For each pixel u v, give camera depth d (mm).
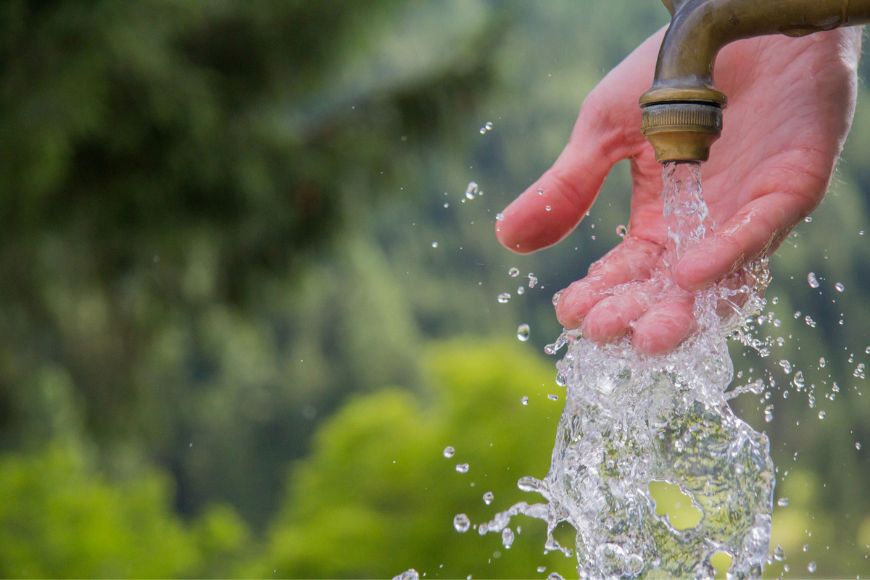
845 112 1766
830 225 7523
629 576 1753
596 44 16547
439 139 8734
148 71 7156
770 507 1699
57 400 9734
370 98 8641
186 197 7703
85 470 10258
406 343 28781
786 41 1814
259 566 12398
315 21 8297
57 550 8508
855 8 1429
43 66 6898
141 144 7344
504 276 22406
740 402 6023
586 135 1888
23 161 6801
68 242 7902
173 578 10117
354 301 29109
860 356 13219
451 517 11070
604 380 1652
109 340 9031
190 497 27797
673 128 1485
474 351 11781
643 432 1714
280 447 28625
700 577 1734
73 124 6824
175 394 10773
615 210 16219
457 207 25172
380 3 8562
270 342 10680
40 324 8781
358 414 12617
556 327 20953
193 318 8781
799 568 6844
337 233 8492
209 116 7457
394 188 8602
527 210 1853
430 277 27828
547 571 10469
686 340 1593
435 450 11281
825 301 12961
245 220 7973
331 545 11953
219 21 8086
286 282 8594
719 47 1506
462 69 8656
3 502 8469
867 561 6559
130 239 7844
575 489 1772
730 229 1603
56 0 6992
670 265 1627
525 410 11219
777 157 1728
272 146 7918
